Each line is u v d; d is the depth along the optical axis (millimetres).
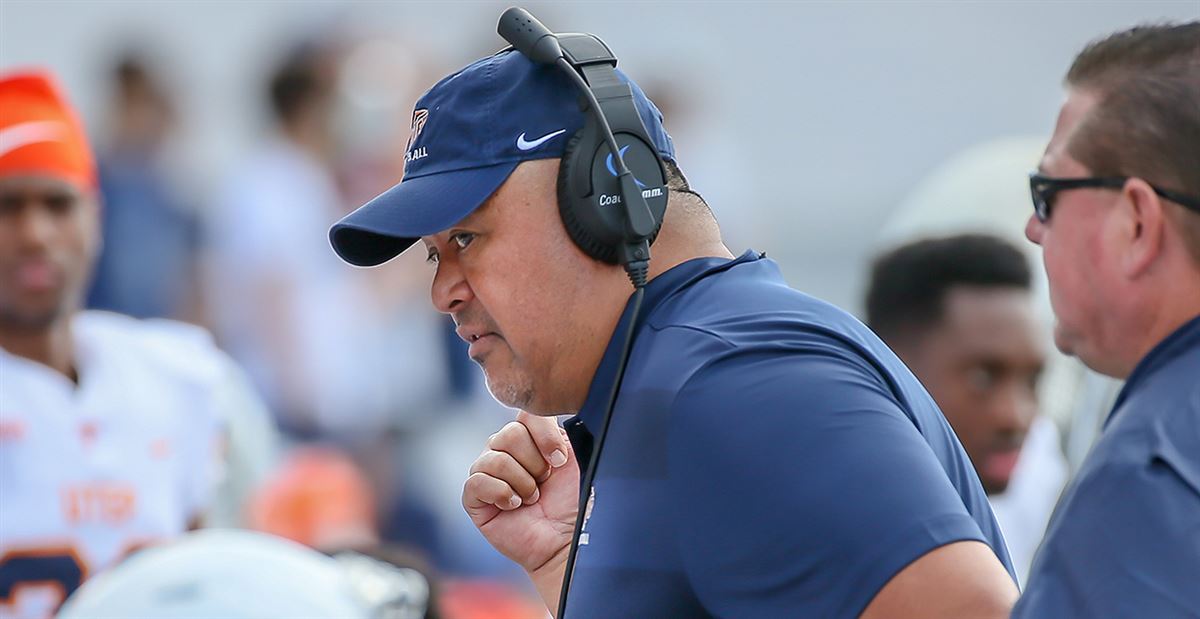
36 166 11297
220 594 6418
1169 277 5609
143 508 11383
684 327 6465
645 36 27500
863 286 12422
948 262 11648
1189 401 5492
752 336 6297
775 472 5930
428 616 9328
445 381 20359
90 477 11211
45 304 11305
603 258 6621
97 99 23938
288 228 20547
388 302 20750
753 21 32969
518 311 6648
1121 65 5762
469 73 6785
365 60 22094
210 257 21109
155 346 11984
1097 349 5844
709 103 24609
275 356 20172
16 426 11055
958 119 33875
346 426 20172
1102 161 5680
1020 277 11742
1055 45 34375
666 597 6223
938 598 5688
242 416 12781
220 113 27219
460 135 6668
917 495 5832
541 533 7680
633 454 6336
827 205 32531
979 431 11609
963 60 34125
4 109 11359
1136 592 5246
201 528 11898
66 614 6613
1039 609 5430
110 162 21500
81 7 27516
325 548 9547
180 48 27406
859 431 5953
